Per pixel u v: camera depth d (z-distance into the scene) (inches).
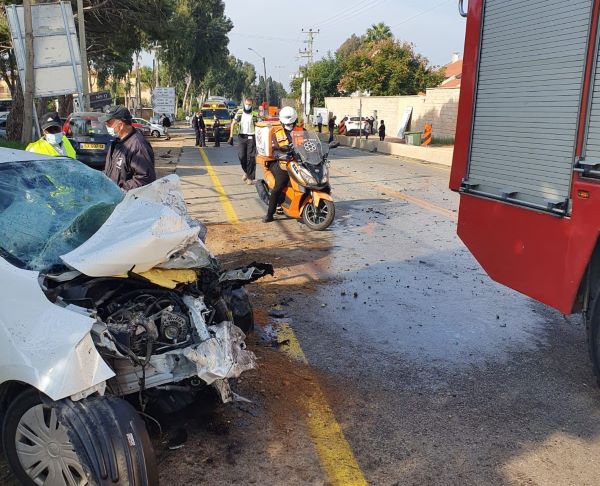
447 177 657.6
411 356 191.8
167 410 133.7
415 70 1791.3
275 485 126.5
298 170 362.9
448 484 127.6
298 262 297.7
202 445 140.2
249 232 363.3
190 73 3048.7
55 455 114.0
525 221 178.1
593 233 153.6
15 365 111.3
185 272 135.5
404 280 270.8
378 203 470.9
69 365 106.3
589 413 157.9
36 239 136.9
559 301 167.5
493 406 161.0
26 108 505.4
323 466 133.3
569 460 136.7
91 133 616.4
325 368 182.2
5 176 148.9
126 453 103.0
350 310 232.5
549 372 181.5
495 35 188.1
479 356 192.5
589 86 152.5
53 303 116.7
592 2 150.3
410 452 139.2
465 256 312.0
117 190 173.3
